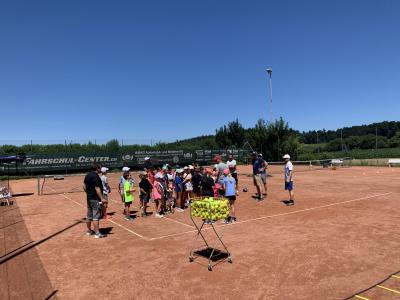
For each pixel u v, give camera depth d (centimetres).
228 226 1106
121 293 637
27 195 2053
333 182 2264
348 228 1033
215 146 5534
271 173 3119
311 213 1267
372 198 1561
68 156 3594
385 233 967
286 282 661
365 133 9900
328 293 610
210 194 1225
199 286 655
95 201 1021
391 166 3722
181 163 4219
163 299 607
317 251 828
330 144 7488
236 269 733
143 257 830
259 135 4616
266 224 1116
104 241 981
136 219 1270
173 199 1436
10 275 738
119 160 3875
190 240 961
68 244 959
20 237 1051
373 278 669
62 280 705
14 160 2336
